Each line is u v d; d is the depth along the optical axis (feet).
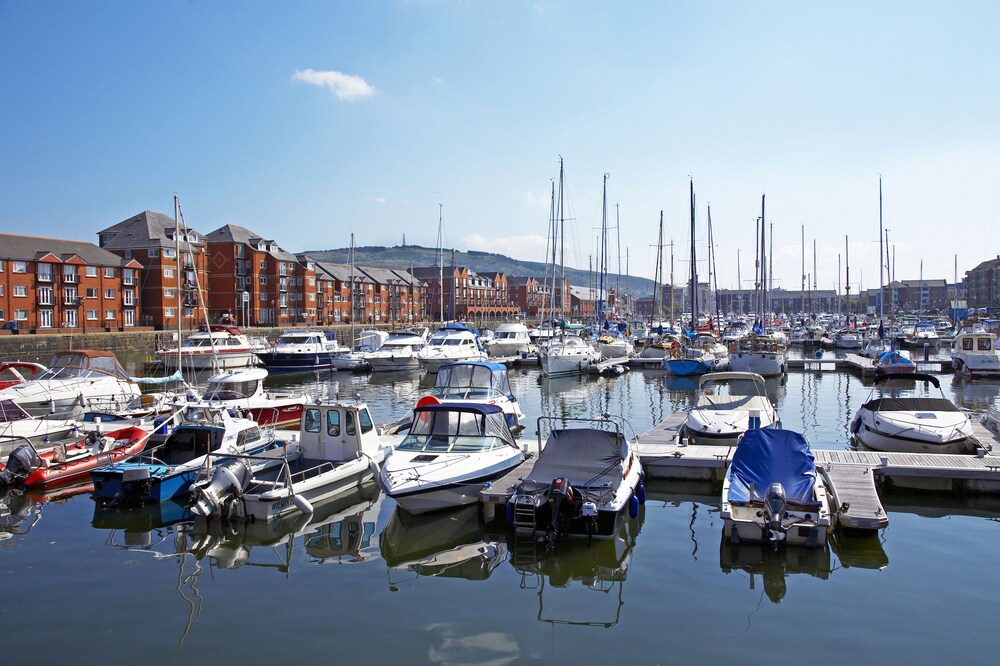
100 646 29.35
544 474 47.16
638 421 87.10
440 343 148.77
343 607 33.30
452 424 53.26
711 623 31.27
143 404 80.38
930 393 111.96
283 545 42.70
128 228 263.49
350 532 45.29
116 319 234.79
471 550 41.68
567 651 28.84
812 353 210.38
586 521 41.60
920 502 50.14
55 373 84.74
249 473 47.96
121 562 39.65
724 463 55.93
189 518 47.93
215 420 63.16
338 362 158.51
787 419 86.69
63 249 222.89
